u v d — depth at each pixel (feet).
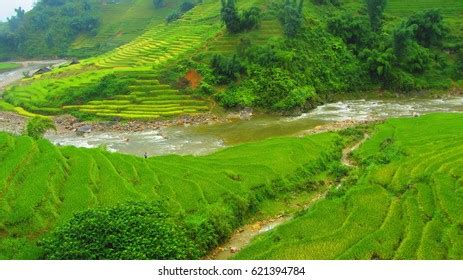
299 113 236.84
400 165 122.31
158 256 75.20
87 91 252.83
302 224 94.12
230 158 142.61
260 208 114.52
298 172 133.08
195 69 260.01
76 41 545.44
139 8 579.89
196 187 113.91
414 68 281.33
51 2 613.93
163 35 366.63
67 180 110.42
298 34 279.28
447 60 295.28
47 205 96.48
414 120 188.03
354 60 281.33
